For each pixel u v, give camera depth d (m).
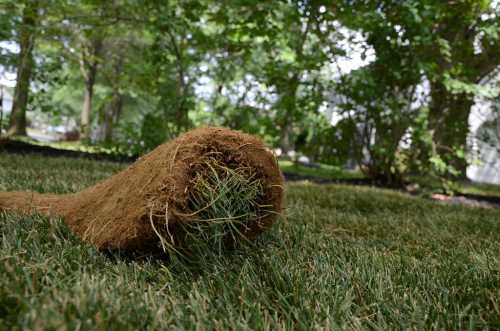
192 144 1.58
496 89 5.98
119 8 6.21
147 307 1.09
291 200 3.91
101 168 5.21
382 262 1.80
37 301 0.99
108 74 11.62
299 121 7.09
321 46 6.35
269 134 6.96
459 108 6.89
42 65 7.65
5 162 4.93
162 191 1.48
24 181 3.42
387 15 5.55
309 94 6.53
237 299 1.25
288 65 5.88
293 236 2.20
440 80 6.06
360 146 7.01
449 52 6.18
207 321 1.06
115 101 18.11
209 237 1.62
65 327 0.84
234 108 7.09
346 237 2.41
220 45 6.71
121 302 1.10
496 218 3.78
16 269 1.28
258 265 1.66
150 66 7.05
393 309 1.24
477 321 1.18
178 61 6.51
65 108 26.23
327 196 4.40
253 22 5.90
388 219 3.22
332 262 1.77
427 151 6.71
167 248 1.56
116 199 1.77
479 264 1.86
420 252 2.20
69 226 1.92
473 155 7.41
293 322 1.11
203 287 1.31
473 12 5.91
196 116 6.88
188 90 6.79
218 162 1.59
